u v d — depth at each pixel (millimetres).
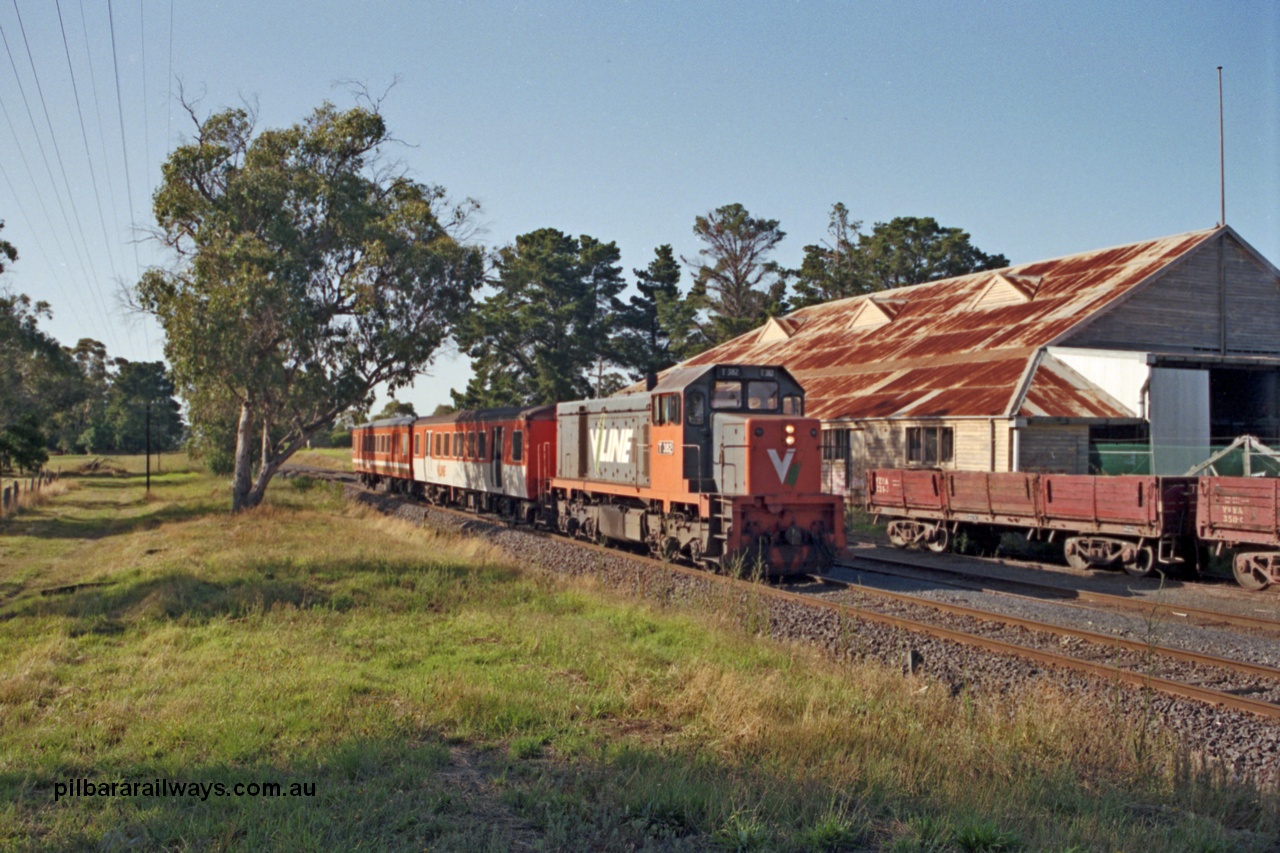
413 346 29359
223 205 27734
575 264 59906
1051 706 7652
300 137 29234
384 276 29031
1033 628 11750
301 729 7375
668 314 61844
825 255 65312
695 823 5641
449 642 10797
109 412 98062
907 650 9672
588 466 21500
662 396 17422
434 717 7746
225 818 5500
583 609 12883
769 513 15586
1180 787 6402
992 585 16062
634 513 18875
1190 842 5383
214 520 27484
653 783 6086
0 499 33594
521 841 5371
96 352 94312
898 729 7309
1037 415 22078
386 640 10789
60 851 5066
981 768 6527
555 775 6480
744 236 64375
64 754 6875
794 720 7621
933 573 17359
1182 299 27828
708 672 8758
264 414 30250
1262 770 6930
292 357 28859
